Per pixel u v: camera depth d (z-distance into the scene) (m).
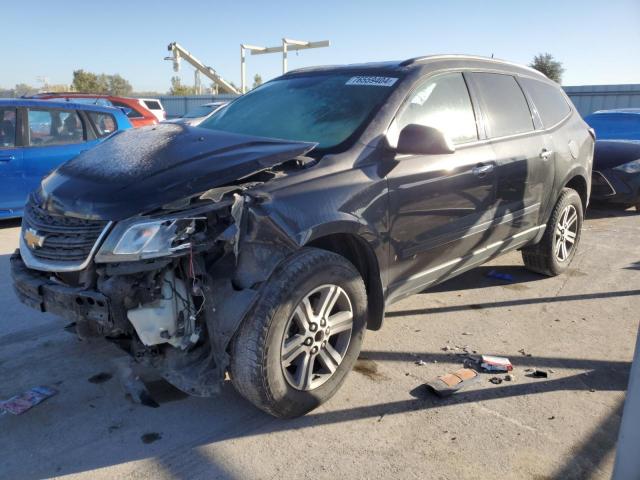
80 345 3.82
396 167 3.34
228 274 2.66
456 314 4.48
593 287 5.15
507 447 2.80
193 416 3.04
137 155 3.06
